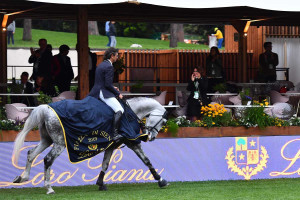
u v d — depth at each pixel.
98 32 59.06
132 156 13.50
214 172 13.90
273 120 15.06
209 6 13.50
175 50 28.89
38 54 19.55
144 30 60.25
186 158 13.76
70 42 49.09
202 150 13.85
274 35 30.12
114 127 11.73
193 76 16.53
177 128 14.19
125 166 13.46
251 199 10.73
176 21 23.41
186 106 16.62
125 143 12.31
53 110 11.41
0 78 21.25
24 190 12.38
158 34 61.03
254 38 29.62
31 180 12.87
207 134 14.57
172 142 13.71
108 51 12.05
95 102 11.80
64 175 13.05
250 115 14.89
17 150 11.40
